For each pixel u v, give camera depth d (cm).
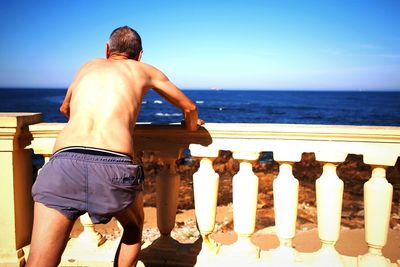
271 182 646
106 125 198
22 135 271
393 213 466
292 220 254
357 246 395
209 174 263
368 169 647
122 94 209
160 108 8206
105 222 198
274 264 257
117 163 192
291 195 251
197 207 265
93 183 187
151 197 632
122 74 217
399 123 4784
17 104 8694
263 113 6994
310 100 13962
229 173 689
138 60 244
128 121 206
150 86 227
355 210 530
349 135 240
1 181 270
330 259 251
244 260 261
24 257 279
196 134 261
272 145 251
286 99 15438
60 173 186
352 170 648
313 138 246
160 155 269
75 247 284
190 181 700
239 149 255
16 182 274
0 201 272
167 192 276
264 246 408
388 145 237
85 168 186
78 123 199
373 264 246
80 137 194
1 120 257
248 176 258
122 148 196
